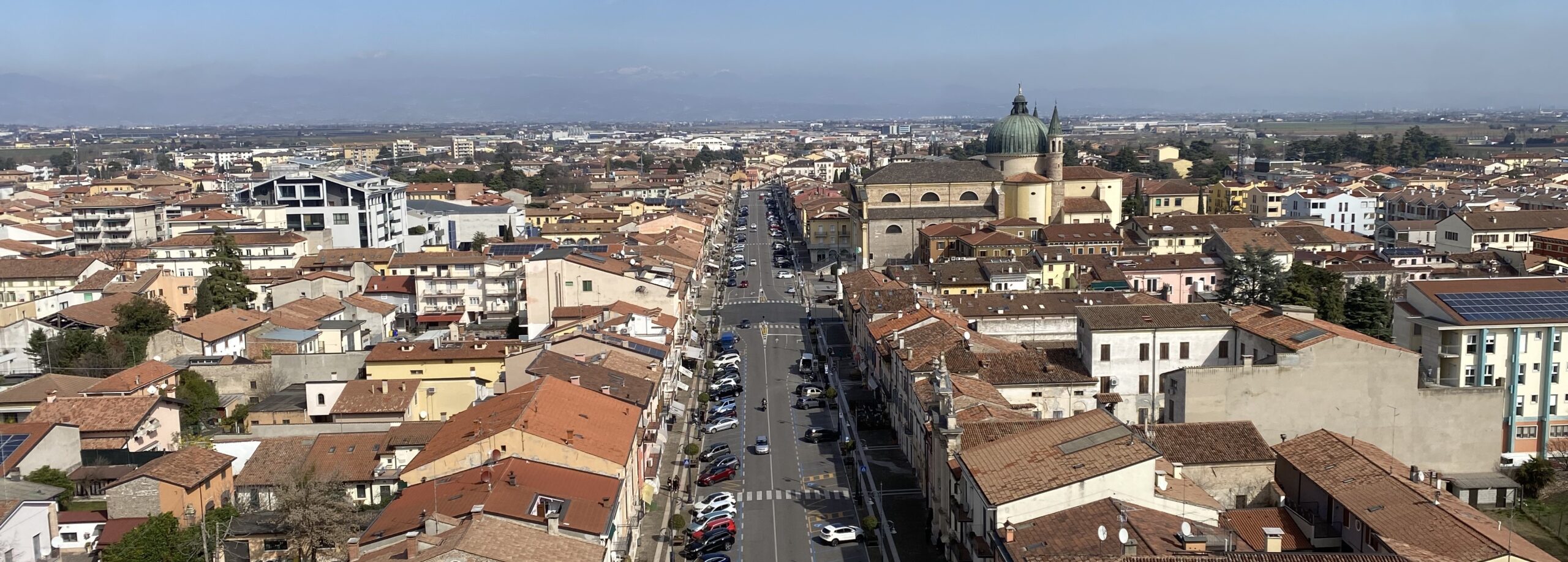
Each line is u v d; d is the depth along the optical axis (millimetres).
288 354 156625
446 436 106812
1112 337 131750
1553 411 134125
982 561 86750
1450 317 134000
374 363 150250
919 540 107938
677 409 148875
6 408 136875
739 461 134375
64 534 103750
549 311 185250
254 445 127562
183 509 105625
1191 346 133125
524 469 94438
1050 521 81688
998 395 120938
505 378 138750
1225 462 97938
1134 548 73875
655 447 125438
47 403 129125
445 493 91812
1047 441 91875
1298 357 116500
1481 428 118375
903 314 159000
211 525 101250
